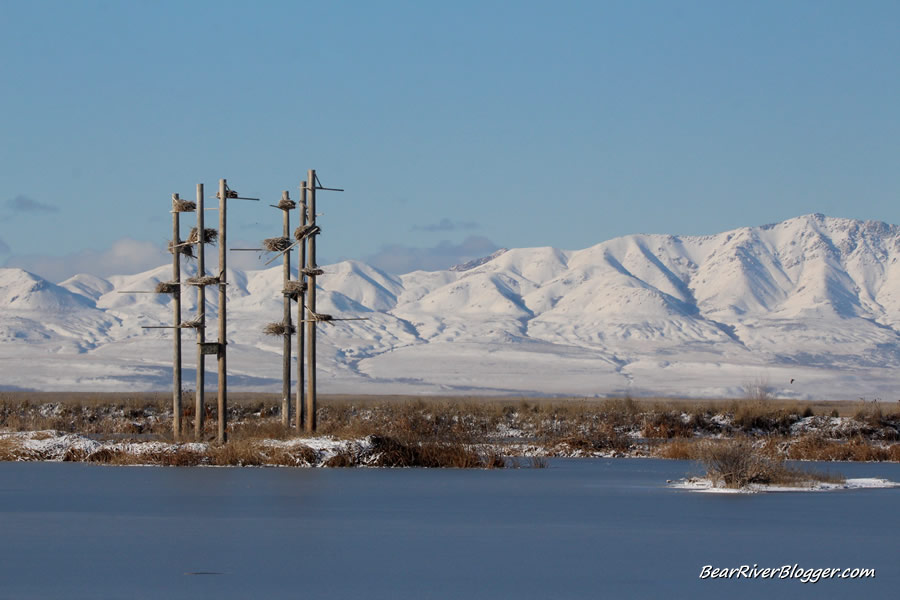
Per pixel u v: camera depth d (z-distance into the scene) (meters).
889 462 129.75
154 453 112.25
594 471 109.31
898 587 49.44
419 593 47.03
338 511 72.94
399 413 167.88
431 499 80.75
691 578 50.94
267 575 50.56
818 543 61.00
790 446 138.88
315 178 124.94
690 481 96.12
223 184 121.00
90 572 51.00
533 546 59.34
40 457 116.38
